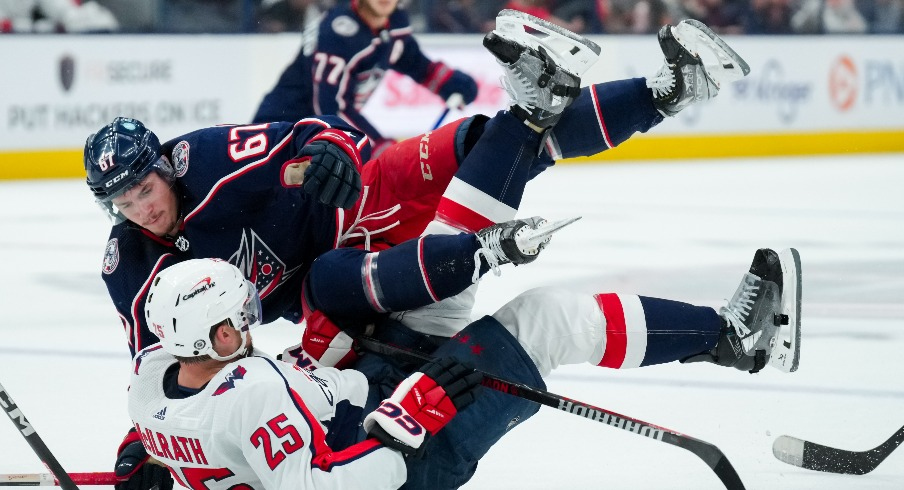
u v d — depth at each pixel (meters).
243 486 8.29
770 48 42.00
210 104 36.41
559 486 10.34
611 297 9.32
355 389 8.71
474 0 39.22
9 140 34.09
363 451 7.94
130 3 35.25
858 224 26.22
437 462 8.55
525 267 20.97
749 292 9.70
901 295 18.38
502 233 8.73
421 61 21.95
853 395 13.02
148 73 35.31
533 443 11.63
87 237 24.78
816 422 12.05
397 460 8.11
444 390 8.24
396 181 10.49
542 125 9.66
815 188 32.91
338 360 9.37
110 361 14.88
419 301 9.19
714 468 8.64
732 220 26.89
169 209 9.52
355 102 21.77
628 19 40.97
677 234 24.78
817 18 42.72
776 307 9.67
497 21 9.62
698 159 41.16
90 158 9.17
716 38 9.86
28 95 34.09
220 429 7.81
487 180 9.59
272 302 10.50
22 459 11.16
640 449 11.40
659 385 13.64
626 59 40.97
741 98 41.69
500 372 8.83
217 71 36.34
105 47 34.69
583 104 10.25
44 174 34.53
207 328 7.89
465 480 8.95
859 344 15.29
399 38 21.58
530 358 8.98
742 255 22.14
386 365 9.06
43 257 22.61
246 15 36.66
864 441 11.38
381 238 10.64
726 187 33.16
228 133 9.65
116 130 9.23
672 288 18.91
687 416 12.37
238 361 7.97
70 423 12.27
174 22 35.84
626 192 32.03
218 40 36.25
